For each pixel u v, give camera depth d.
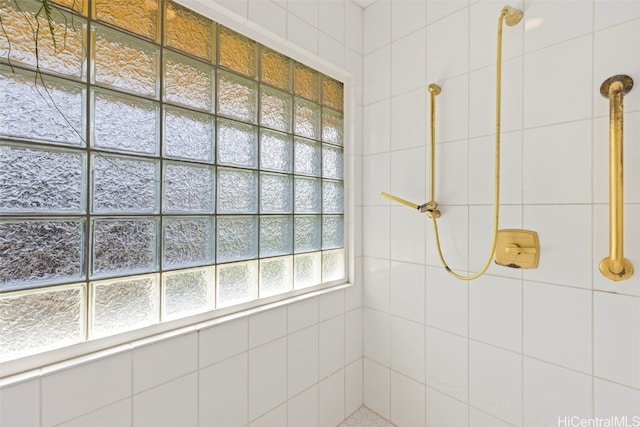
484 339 1.10
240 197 1.07
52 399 0.67
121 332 0.80
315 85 1.35
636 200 0.82
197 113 0.96
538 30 0.97
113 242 0.80
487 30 1.08
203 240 0.98
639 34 0.81
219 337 0.97
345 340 1.41
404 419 1.34
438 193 1.21
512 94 1.02
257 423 1.07
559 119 0.93
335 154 1.45
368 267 1.47
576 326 0.91
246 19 1.02
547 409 0.97
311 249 1.33
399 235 1.35
